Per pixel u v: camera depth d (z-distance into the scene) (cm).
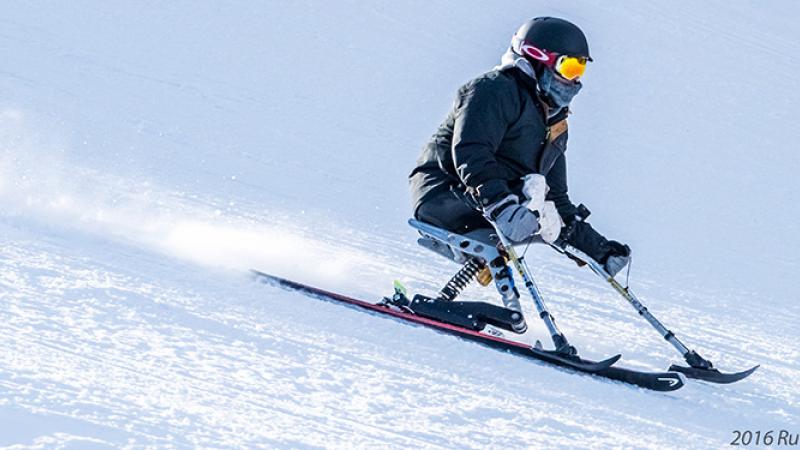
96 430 687
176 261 1135
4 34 2867
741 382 1043
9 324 849
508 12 4000
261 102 2711
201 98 2636
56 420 692
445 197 1112
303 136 2445
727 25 4438
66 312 898
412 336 1010
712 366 1040
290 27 3453
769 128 3322
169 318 927
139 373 794
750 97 3622
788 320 1453
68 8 3206
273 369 848
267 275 1117
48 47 2825
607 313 1311
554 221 1104
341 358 905
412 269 1397
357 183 2080
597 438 812
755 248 2070
